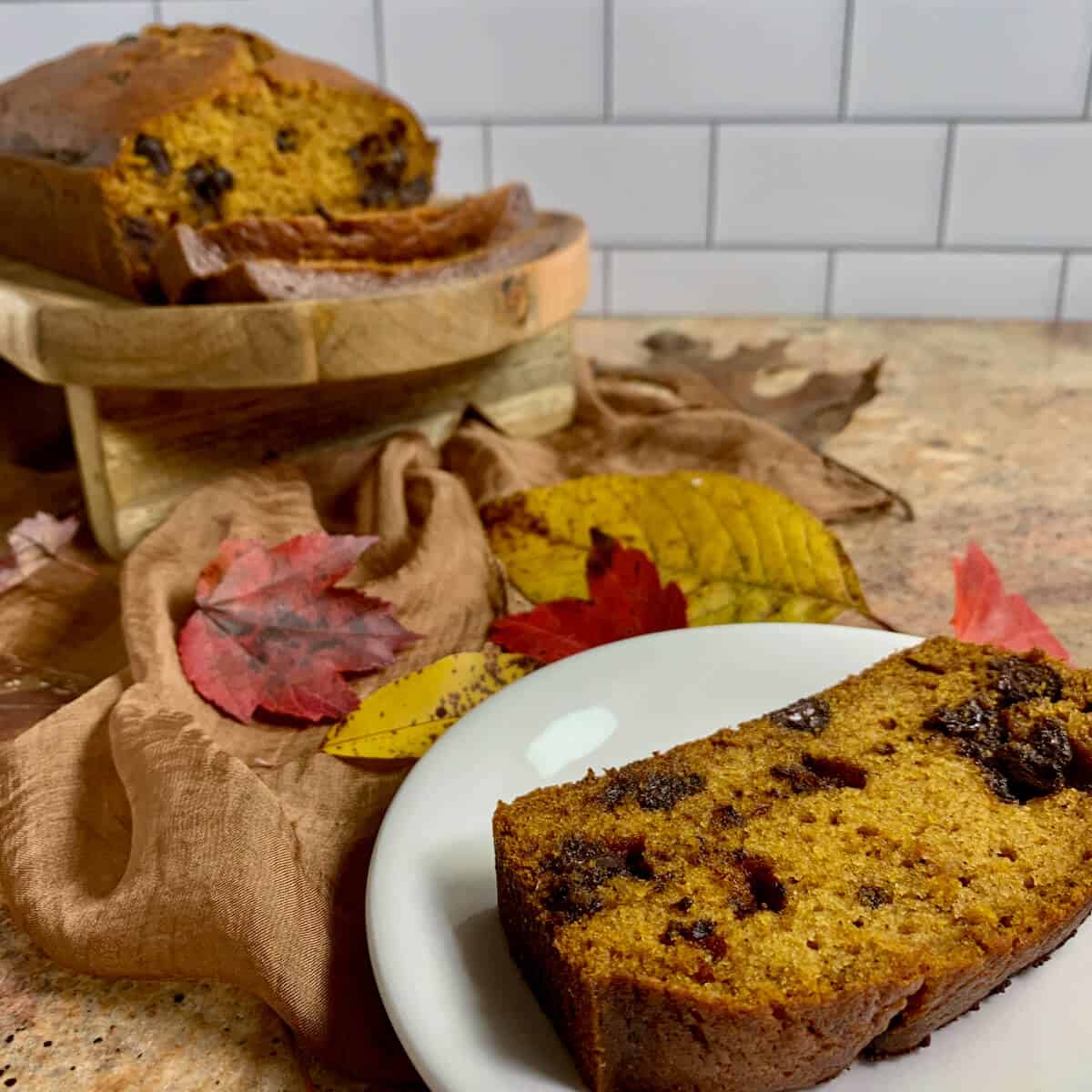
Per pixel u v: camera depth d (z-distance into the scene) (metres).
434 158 0.71
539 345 0.67
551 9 0.83
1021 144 0.83
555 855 0.33
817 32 0.81
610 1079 0.30
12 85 0.70
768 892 0.32
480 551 0.54
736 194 0.87
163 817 0.37
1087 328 0.87
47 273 0.66
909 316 0.89
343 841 0.39
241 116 0.63
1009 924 0.31
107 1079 0.32
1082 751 0.36
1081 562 0.55
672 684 0.43
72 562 0.58
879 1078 0.30
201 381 0.54
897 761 0.37
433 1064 0.29
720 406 0.72
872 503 0.60
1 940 0.37
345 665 0.47
